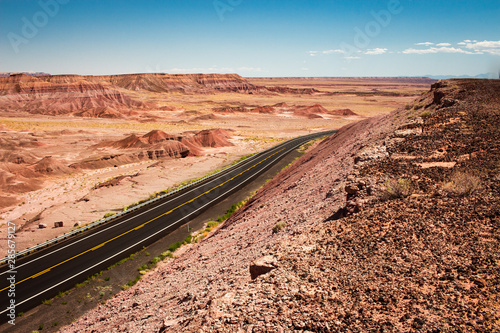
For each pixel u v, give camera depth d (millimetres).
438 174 11617
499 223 7473
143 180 55438
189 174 59938
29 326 19688
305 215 14492
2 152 75625
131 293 20438
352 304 5883
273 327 5727
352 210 10812
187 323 7090
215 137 96062
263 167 61688
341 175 18016
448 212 8656
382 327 5086
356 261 7438
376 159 15203
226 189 47562
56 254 29016
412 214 9070
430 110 25859
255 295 6996
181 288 14695
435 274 6207
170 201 43000
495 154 12391
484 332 4457
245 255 13773
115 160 74938
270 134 124562
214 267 15023
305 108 198750
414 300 5586
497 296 5148
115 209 41531
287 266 8055
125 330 12711
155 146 84750
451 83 31297
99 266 26750
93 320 18219
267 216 20641
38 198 50062
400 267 6754
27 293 23219
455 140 15461
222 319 6391
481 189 9562
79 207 42250
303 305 6184
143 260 27469
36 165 64875
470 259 6398
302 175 28875
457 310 5059
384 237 8203
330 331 5293
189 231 33000
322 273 7262
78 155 83000
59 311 21094
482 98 23641
